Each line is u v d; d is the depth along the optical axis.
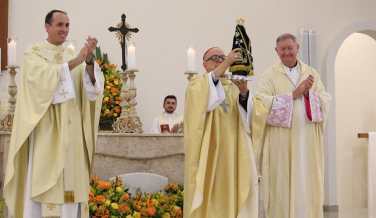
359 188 10.26
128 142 5.45
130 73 5.54
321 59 9.64
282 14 9.55
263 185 5.07
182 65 9.09
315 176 5.04
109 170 5.46
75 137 4.18
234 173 4.06
